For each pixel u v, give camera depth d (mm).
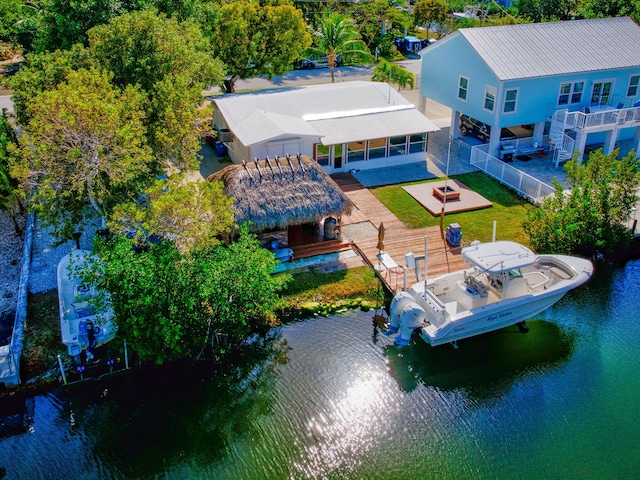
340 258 24438
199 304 18844
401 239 25312
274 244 23953
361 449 16344
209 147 35594
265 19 38812
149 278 17953
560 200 23953
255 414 17484
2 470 15734
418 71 52469
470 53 32594
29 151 19922
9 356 18078
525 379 18766
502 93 30984
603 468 15734
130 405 17734
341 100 34125
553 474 15578
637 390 18312
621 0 46344
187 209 19547
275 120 30641
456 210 27656
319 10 62094
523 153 33312
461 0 74375
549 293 20016
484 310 19266
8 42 57125
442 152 34719
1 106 41812
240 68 39406
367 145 31938
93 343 18906
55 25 34250
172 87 24828
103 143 20641
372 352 19875
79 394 18031
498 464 15898
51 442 16547
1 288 22594
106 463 15984
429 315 19547
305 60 53406
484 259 19406
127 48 27516
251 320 20844
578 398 18047
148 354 18031
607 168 23953
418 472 15656
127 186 22391
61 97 20547
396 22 61469
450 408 17672
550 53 32469
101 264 18734
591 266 21391
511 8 63906
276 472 15734
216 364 19281
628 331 20906
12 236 26375
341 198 24109
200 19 37562
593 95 33312
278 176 23766
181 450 16359
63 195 20344
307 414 17484
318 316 21453
